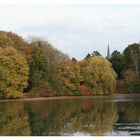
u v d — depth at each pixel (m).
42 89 110.19
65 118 50.31
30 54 115.19
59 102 85.38
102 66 124.00
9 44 110.81
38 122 45.88
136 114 54.34
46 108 66.12
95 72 123.38
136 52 150.62
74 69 121.31
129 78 135.62
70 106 71.06
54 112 58.44
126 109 62.66
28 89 110.62
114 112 57.84
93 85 123.25
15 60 101.31
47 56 115.44
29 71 109.94
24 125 43.31
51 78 113.19
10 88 100.94
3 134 36.78
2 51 100.38
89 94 122.75
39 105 74.44
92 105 73.31
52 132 38.00
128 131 38.25
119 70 149.88
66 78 118.69
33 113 56.62
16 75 101.56
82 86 122.81
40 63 111.56
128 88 134.50
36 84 110.31
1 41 109.12
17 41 118.00
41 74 111.56
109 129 39.78
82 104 76.75
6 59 99.25
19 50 114.75
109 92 124.50
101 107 67.94
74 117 51.47
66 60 119.81
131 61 145.75
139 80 134.50
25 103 82.06
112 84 124.56
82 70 124.06
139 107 66.25
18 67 102.06
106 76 123.50
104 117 51.31
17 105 74.62
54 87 113.56
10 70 100.38
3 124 44.09
